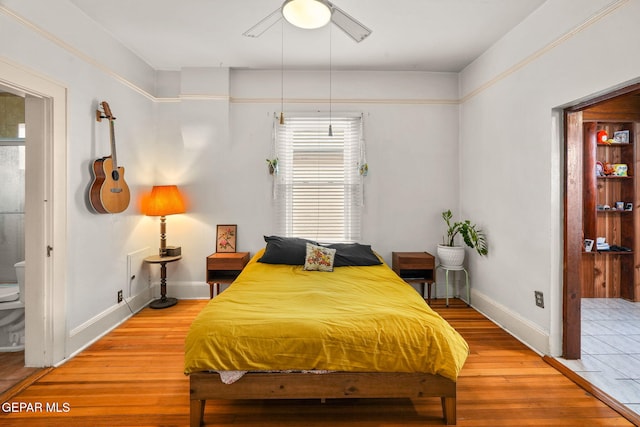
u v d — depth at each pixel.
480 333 2.85
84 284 2.58
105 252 2.85
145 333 2.83
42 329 2.22
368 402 1.90
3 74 1.87
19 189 3.55
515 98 2.78
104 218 2.83
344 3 2.43
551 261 2.38
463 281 3.82
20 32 1.98
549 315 2.40
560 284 2.38
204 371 1.66
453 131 3.83
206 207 3.73
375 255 3.41
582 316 3.25
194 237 3.73
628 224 3.72
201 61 3.48
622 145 3.77
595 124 3.63
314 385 1.67
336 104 3.77
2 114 3.59
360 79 3.78
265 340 1.65
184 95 3.64
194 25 2.75
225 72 3.66
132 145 3.25
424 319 1.81
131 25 2.74
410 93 3.79
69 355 2.41
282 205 3.79
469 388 2.02
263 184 3.77
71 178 2.41
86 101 2.58
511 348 2.56
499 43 2.99
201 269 3.74
